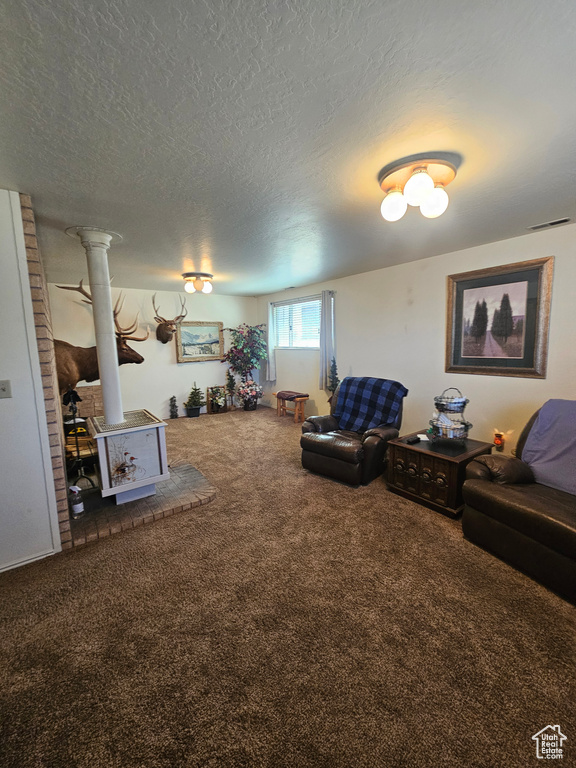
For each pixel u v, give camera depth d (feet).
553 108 4.06
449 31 3.01
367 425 11.80
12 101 3.73
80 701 4.20
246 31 2.96
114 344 8.78
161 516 8.56
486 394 11.01
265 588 6.08
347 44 3.13
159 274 14.07
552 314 9.34
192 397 19.89
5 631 5.25
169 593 6.00
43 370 6.81
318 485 10.44
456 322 11.55
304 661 4.67
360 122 4.30
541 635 5.02
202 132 4.44
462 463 8.32
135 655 4.81
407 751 3.63
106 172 5.47
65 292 15.87
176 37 2.99
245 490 10.13
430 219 8.07
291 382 20.47
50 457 6.99
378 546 7.28
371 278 14.44
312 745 3.70
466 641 4.94
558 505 6.15
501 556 6.70
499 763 3.50
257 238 9.20
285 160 5.20
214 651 4.85
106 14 2.76
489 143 4.84
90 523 8.07
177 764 3.56
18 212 6.23
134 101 3.81
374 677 4.43
